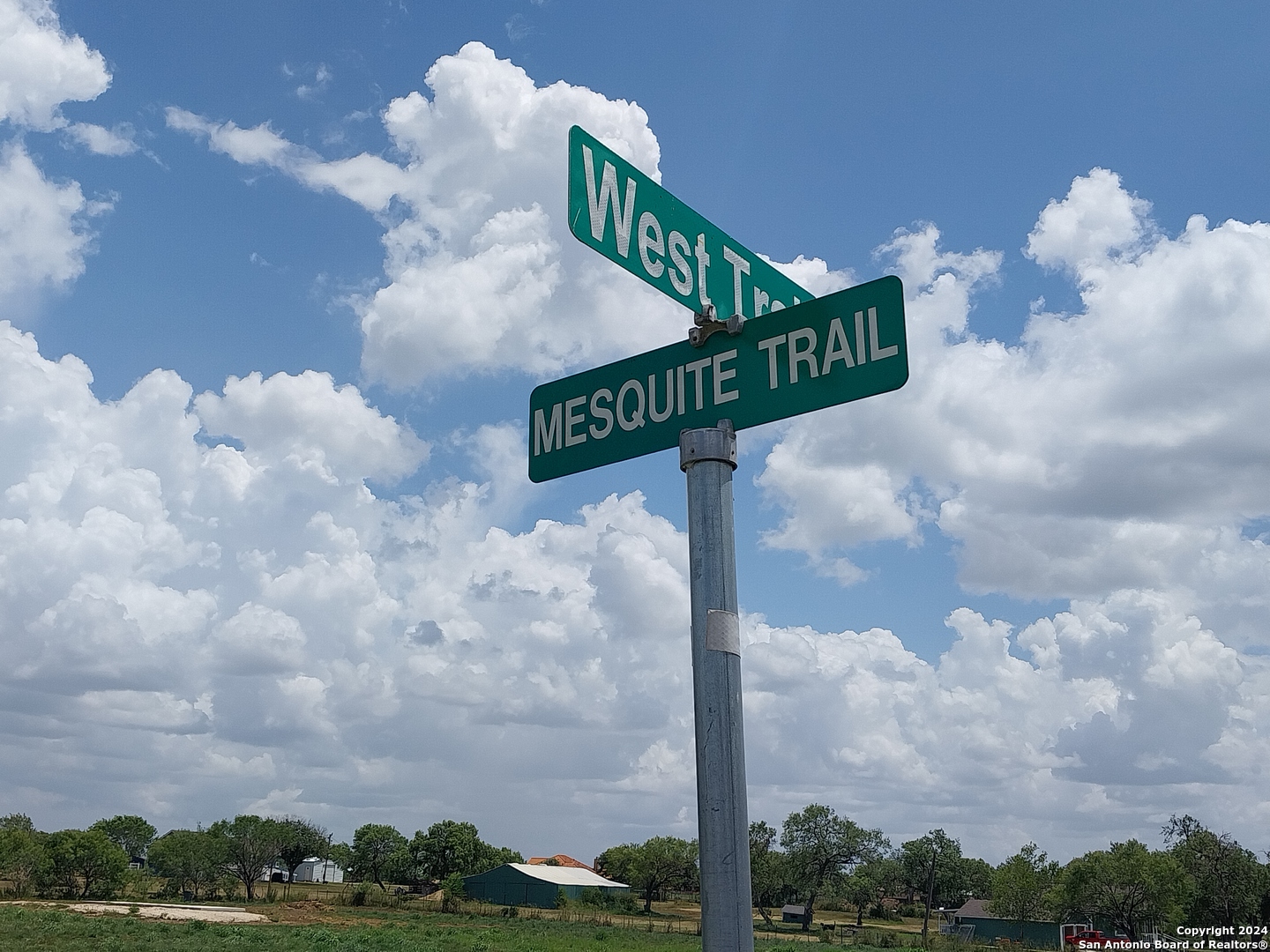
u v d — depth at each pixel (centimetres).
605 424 373
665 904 12100
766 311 401
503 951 4344
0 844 7831
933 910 12612
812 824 10125
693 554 313
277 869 13638
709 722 290
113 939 3978
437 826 12375
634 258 349
